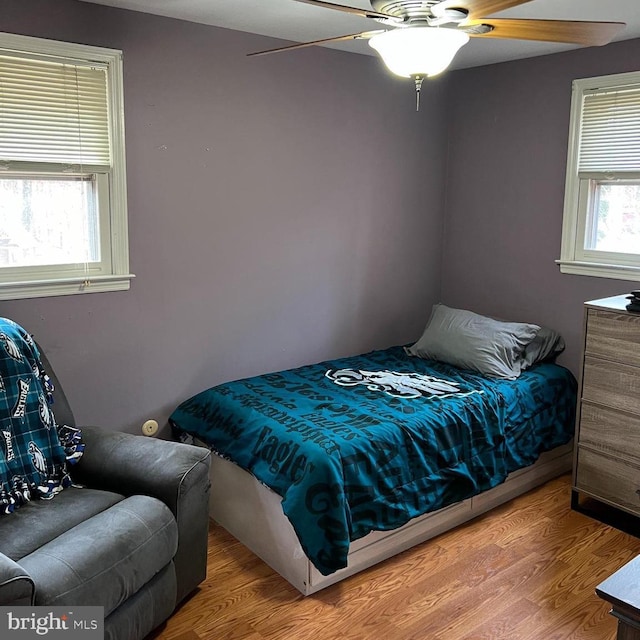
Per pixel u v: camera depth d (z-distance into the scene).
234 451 2.83
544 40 1.99
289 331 3.64
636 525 3.03
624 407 2.95
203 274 3.25
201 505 2.42
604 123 3.45
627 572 1.61
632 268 3.38
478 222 4.11
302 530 2.44
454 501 2.90
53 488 2.37
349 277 3.87
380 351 3.98
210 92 3.12
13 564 1.69
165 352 3.18
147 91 2.92
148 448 2.44
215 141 3.18
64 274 2.84
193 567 2.42
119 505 2.21
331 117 3.61
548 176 3.72
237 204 3.31
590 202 3.58
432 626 2.32
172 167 3.06
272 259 3.50
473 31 1.89
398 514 2.66
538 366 3.63
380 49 1.86
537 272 3.84
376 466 2.63
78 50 2.70
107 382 3.01
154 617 2.17
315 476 2.47
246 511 2.82
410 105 3.97
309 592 2.50
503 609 2.42
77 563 1.88
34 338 2.77
